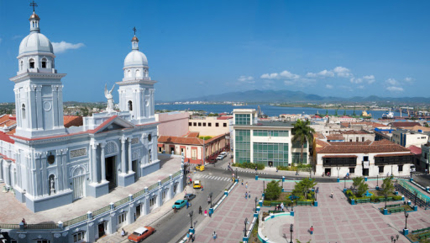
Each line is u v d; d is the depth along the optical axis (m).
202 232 42.78
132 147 55.31
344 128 119.19
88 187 46.81
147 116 60.66
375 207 51.47
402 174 72.06
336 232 42.53
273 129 78.50
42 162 40.41
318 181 66.94
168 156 74.88
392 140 93.56
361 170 71.44
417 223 45.06
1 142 51.22
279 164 79.19
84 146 46.09
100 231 40.78
